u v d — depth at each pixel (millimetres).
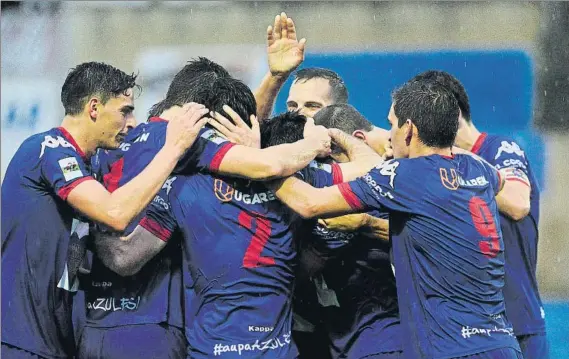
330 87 22156
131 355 16469
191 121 15734
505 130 36375
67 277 16812
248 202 15695
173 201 15898
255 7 36156
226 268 15516
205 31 36188
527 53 36250
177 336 16781
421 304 15602
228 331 15359
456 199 15656
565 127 36188
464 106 19266
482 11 36156
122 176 16656
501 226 18656
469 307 15477
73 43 36312
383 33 36188
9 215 16781
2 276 16781
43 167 16531
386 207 15719
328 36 36188
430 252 15555
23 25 36125
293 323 17781
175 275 16969
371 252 16812
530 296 18953
